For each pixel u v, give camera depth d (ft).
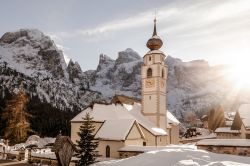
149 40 250.98
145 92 243.60
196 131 390.21
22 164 144.05
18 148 218.18
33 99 577.02
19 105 225.35
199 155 105.81
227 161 97.50
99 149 177.06
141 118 229.86
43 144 268.82
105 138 175.63
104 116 203.00
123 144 169.48
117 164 102.99
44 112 494.59
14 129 220.84
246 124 196.24
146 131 207.92
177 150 110.22
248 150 141.90
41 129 415.03
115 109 215.51
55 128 429.38
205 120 449.48
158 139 213.87
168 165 93.66
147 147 159.53
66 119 499.10
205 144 151.43
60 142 80.79
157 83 238.07
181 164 92.32
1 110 373.61
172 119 281.95
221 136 266.98
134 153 158.51
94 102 211.82
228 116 384.06
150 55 245.24
